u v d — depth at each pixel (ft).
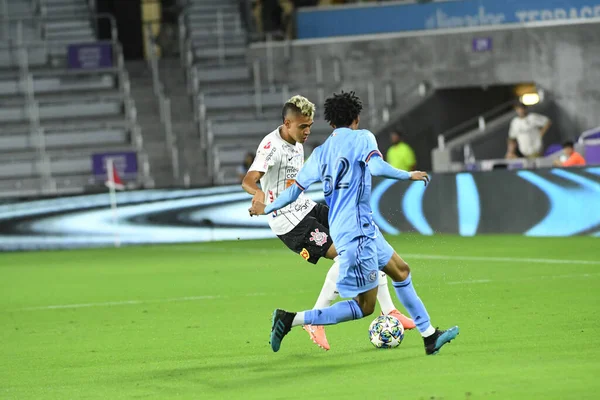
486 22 325.42
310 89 333.83
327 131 325.01
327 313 80.74
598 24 311.68
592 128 313.12
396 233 252.21
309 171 82.02
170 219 264.93
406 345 89.56
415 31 332.19
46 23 353.72
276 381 75.31
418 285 139.85
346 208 80.02
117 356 90.89
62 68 341.82
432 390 69.15
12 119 320.50
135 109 331.36
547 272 150.82
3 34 350.43
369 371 77.66
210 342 97.14
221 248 238.89
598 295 121.19
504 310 110.73
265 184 93.30
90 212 263.29
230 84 337.93
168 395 71.77
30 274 189.78
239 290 146.72
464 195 238.48
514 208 229.86
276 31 364.58
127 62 352.49
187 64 349.00
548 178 223.30
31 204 261.24
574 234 219.00
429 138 326.65
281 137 92.02
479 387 69.46
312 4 367.66
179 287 153.89
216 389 73.20
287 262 193.47
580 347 84.69
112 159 282.56
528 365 77.15
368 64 333.62
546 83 318.24
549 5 319.47
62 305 136.56
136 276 176.04
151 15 382.83
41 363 88.79
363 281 80.07
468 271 157.07
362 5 337.72
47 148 313.32
